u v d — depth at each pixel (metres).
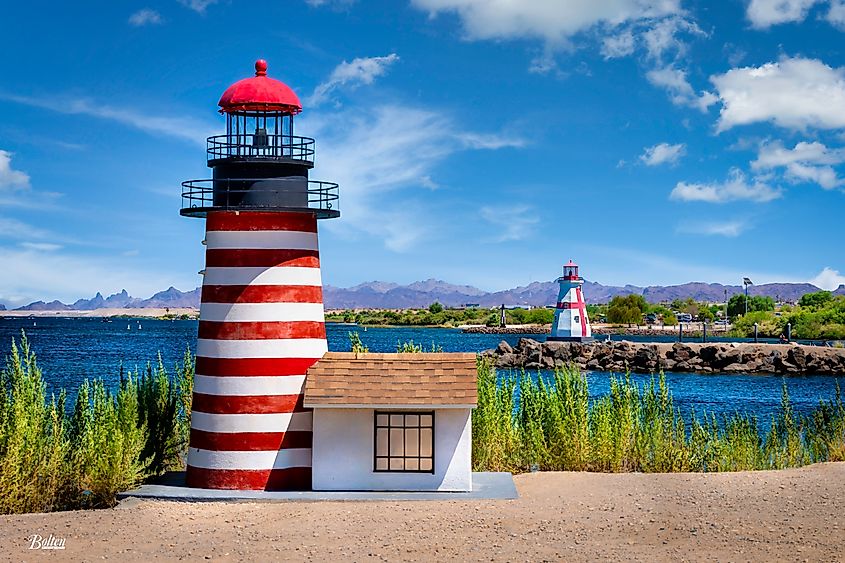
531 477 27.89
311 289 26.66
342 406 24.98
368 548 19.86
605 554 19.09
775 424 38.09
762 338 172.00
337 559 19.11
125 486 25.59
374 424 25.38
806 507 22.56
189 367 33.41
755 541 19.73
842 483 25.09
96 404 28.59
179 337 177.88
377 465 25.67
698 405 68.62
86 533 21.36
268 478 25.80
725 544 19.58
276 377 25.95
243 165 26.05
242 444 25.81
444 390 25.19
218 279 26.12
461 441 25.27
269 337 25.94
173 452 29.95
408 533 21.00
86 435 26.59
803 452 33.09
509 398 31.94
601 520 21.88
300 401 26.17
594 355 104.62
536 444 30.52
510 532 21.00
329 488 25.39
